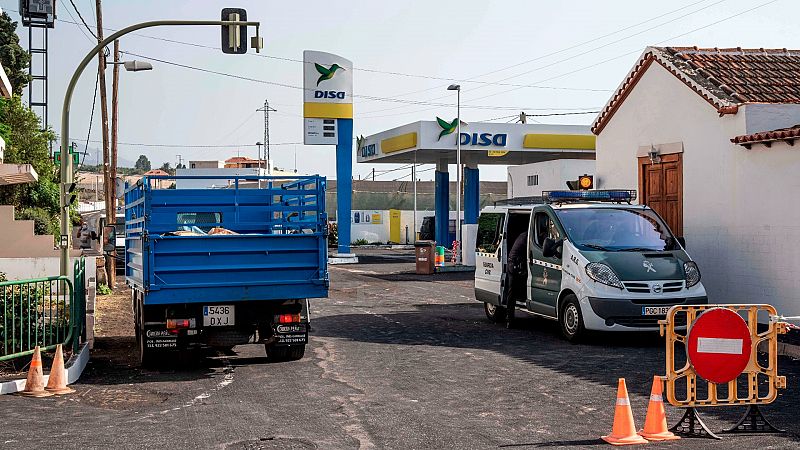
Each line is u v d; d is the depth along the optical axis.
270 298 10.95
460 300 20.98
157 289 10.50
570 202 15.14
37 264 22.36
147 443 7.09
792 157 13.88
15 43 49.28
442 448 6.85
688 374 7.36
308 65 37.75
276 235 10.93
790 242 13.96
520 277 15.13
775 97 15.68
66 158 15.91
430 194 69.06
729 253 15.40
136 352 12.66
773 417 7.94
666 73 17.19
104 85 25.53
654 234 13.86
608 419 7.89
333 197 67.62
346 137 38.62
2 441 7.23
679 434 7.33
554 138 37.34
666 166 17.31
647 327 12.63
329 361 11.56
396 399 8.89
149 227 10.55
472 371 10.66
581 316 12.90
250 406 8.61
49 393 9.42
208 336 11.03
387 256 45.38
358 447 6.89
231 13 18.34
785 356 11.71
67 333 11.52
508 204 16.84
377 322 16.30
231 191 11.65
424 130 36.00
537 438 7.18
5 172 21.17
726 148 15.42
